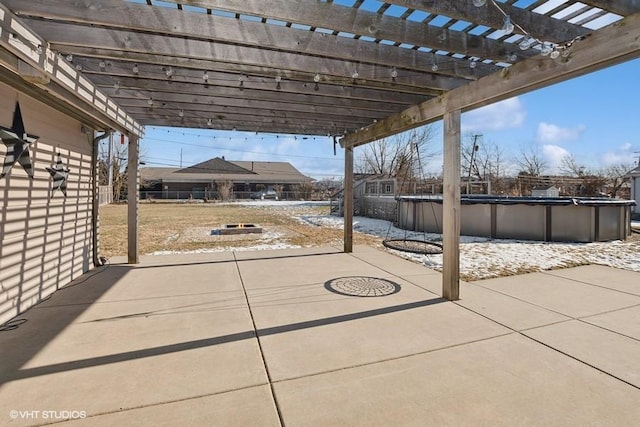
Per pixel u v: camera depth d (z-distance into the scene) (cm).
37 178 335
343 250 609
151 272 446
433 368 206
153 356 219
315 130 572
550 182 1933
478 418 160
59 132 381
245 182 3350
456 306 316
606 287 379
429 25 251
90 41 243
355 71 308
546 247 646
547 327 267
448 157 341
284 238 781
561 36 242
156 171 3562
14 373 197
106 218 1254
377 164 2617
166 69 307
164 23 226
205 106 439
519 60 278
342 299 337
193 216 1391
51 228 360
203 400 174
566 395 178
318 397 177
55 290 364
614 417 160
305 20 222
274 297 342
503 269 469
